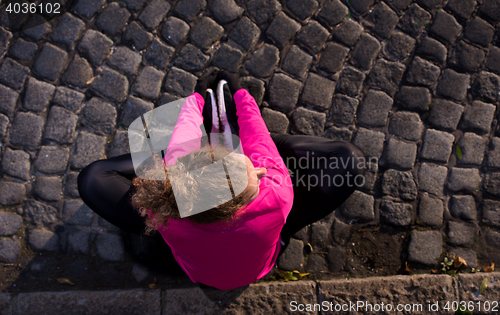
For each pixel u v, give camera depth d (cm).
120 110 252
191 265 152
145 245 237
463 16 270
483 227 251
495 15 269
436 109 262
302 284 237
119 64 255
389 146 257
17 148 245
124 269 235
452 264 246
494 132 261
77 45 255
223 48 262
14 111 247
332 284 237
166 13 261
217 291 232
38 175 242
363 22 268
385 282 238
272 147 166
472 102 263
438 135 259
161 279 235
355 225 248
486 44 268
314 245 246
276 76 261
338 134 258
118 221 197
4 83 249
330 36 266
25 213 238
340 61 264
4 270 232
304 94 261
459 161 257
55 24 255
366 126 260
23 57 252
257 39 264
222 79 246
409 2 270
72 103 250
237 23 264
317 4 268
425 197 252
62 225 238
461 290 239
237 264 140
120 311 227
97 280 234
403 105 262
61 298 226
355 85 263
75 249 236
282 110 259
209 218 109
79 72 253
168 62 258
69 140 247
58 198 240
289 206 136
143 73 256
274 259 205
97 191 192
